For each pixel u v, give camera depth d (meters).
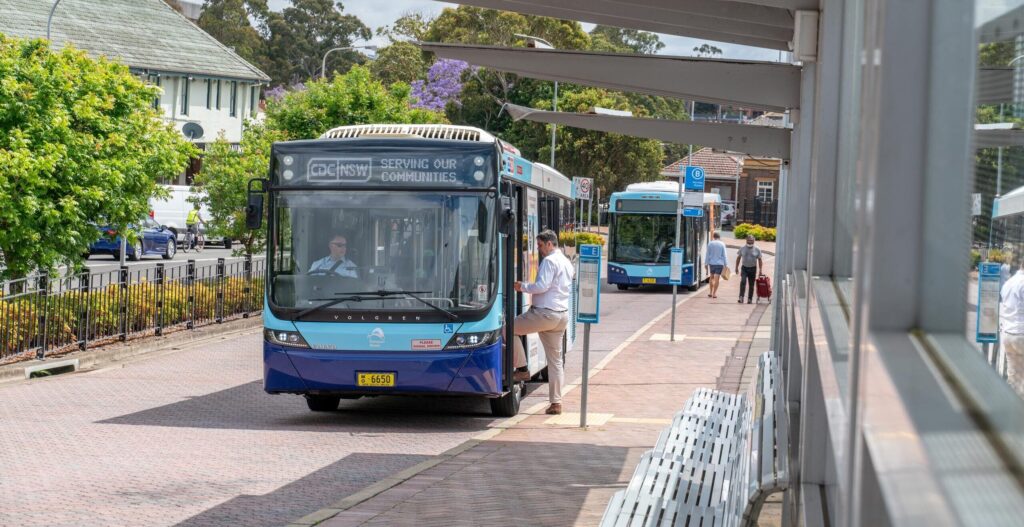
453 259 13.23
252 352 21.09
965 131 1.48
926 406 1.25
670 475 6.92
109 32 72.00
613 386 17.52
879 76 1.49
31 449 10.98
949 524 0.97
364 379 13.14
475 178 13.30
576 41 80.44
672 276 24.50
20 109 19.09
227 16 106.62
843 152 3.74
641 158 80.00
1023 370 1.42
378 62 86.62
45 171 18.97
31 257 19.09
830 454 3.24
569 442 12.16
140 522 8.02
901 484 1.18
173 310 22.73
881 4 1.50
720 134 10.28
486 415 14.43
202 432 12.45
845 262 3.53
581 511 8.38
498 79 81.81
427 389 13.14
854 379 1.63
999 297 1.54
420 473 10.01
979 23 1.47
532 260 16.62
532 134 81.06
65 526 7.83
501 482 9.59
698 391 10.88
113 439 11.77
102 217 20.67
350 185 13.35
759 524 7.62
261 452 11.27
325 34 111.06
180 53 74.94
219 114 77.19
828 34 4.00
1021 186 1.51
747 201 98.44
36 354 17.84
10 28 66.12
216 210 30.77
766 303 37.09
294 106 34.22
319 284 13.28
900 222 1.50
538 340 16.55
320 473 10.21
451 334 13.12
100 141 20.31
